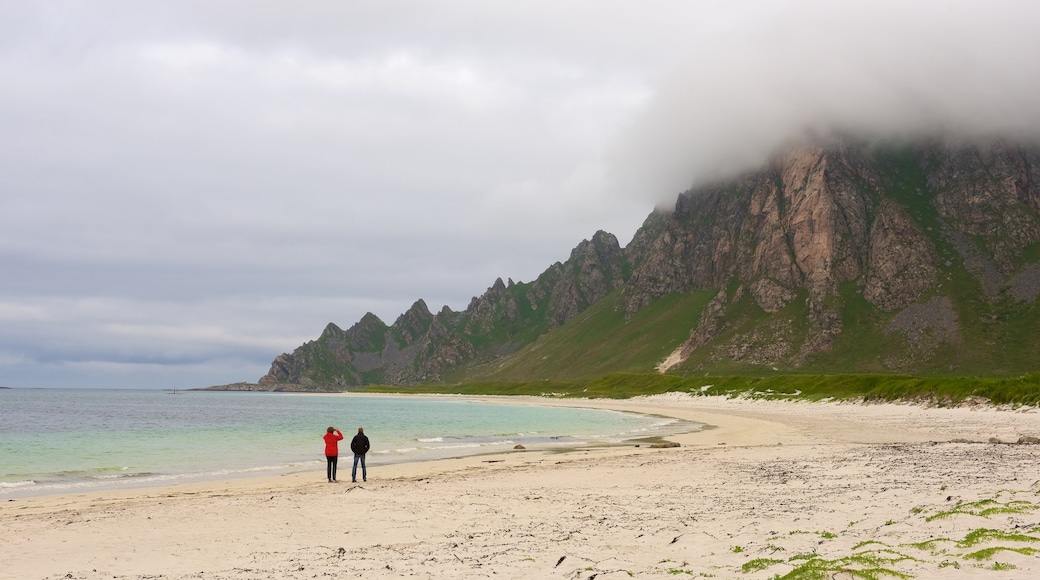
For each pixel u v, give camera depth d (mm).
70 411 146625
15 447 57969
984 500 18000
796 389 132500
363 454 33938
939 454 35812
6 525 22125
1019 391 75000
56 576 15727
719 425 81125
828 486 25516
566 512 22391
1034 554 11641
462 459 45438
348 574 14656
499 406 184875
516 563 14922
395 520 22109
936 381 93438
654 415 114188
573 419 106750
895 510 18766
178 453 52719
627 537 17422
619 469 35312
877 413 88625
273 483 33906
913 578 10961
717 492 25625
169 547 18766
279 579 14523
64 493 31547
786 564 13031
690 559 14516
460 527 20562
